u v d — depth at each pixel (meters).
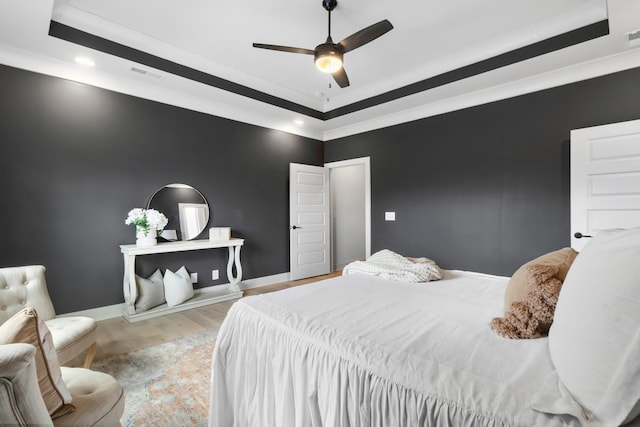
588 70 2.87
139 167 3.39
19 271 2.06
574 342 0.76
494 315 1.38
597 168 2.78
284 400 1.20
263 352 1.34
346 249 6.16
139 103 3.39
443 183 3.91
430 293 1.77
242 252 4.35
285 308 1.48
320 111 4.67
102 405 1.11
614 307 0.67
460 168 3.76
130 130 3.32
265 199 4.61
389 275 2.21
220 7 2.45
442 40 2.93
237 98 3.82
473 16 2.57
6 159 2.66
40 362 0.92
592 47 2.55
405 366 0.95
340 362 1.04
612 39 2.43
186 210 3.76
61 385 1.00
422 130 4.11
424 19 2.61
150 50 2.96
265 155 4.61
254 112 4.33
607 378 0.64
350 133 4.97
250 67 3.48
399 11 2.50
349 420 1.00
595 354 0.68
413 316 1.37
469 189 3.69
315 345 1.14
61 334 1.78
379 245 4.60
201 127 3.90
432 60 3.33
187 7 2.45
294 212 4.85
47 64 2.81
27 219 2.76
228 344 1.51
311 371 1.13
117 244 3.24
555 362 0.85
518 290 1.24
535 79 3.15
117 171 3.24
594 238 1.00
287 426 1.18
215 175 4.04
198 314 3.31
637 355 0.58
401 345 1.07
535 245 3.21
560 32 2.60
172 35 2.84
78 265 3.01
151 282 3.34
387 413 0.90
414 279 2.09
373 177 4.68
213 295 3.81
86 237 3.05
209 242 3.65
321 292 1.79
